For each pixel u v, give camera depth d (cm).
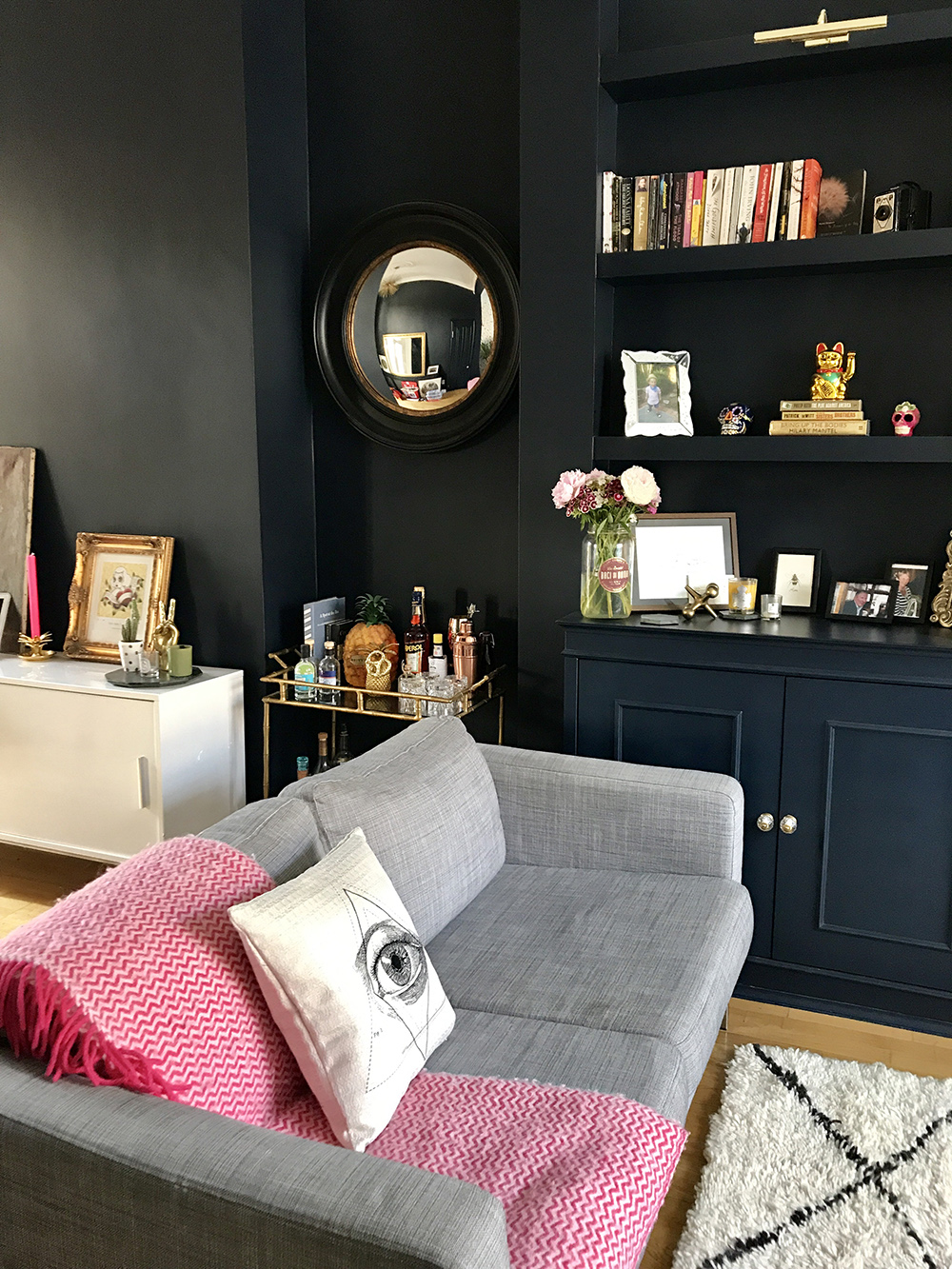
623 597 271
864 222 267
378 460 336
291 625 339
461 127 310
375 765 223
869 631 258
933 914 249
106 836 312
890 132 264
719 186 265
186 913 150
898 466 276
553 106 271
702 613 284
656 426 281
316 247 335
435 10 308
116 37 313
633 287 293
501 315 307
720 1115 214
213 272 312
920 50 246
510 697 329
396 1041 154
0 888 329
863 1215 184
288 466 332
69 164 328
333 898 159
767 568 292
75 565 348
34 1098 127
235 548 325
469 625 311
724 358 288
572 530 289
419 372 321
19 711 317
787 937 264
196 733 311
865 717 247
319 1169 116
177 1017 138
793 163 257
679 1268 173
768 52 251
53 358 344
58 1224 123
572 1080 165
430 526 333
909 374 271
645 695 268
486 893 230
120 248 325
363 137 323
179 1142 120
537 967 197
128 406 335
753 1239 179
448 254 312
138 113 314
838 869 256
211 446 322
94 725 306
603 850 241
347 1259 108
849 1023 258
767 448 263
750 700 257
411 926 172
